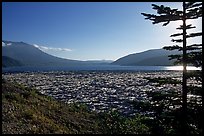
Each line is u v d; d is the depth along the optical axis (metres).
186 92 10.14
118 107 35.31
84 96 50.06
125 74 175.00
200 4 10.03
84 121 19.20
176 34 10.28
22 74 166.25
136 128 16.50
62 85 80.88
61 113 19.41
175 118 10.18
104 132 17.22
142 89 64.50
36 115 16.02
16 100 17.91
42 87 70.75
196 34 10.05
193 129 10.17
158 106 10.57
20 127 13.34
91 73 196.50
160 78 10.74
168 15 10.42
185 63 10.12
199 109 9.90
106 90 63.72
